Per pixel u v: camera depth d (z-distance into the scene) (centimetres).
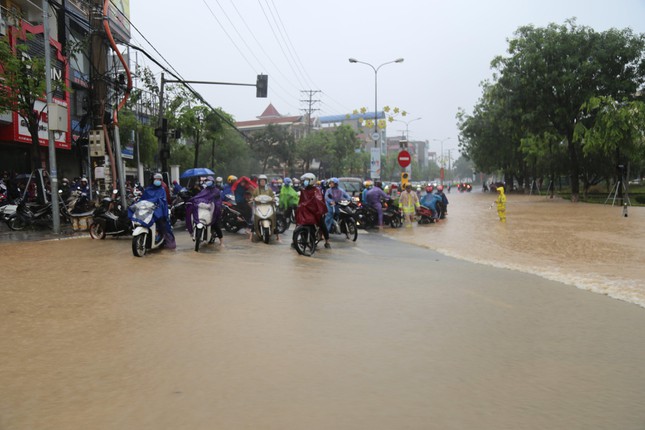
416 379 416
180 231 1641
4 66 1714
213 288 740
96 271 872
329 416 347
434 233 1708
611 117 3362
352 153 7775
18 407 356
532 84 3672
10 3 2411
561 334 550
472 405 370
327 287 767
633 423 347
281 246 1266
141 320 571
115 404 361
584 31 3653
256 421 338
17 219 1600
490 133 5728
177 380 405
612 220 2188
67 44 1908
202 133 3825
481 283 834
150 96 3438
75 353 464
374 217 1870
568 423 345
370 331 545
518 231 1758
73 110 2836
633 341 529
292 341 505
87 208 1612
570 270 991
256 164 6706
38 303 644
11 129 2186
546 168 4819
